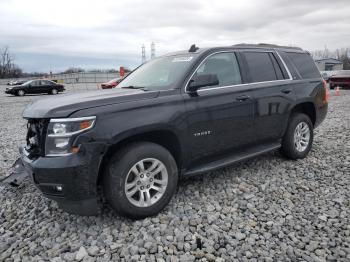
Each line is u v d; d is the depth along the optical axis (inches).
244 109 172.7
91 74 2405.3
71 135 120.4
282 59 206.4
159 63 183.6
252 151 185.3
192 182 179.2
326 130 313.1
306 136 217.2
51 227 136.9
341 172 191.3
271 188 169.9
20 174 174.4
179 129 144.9
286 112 198.5
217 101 160.1
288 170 196.1
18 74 3334.2
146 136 143.1
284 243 120.3
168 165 141.3
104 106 128.0
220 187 171.8
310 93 213.6
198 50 172.2
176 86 150.2
